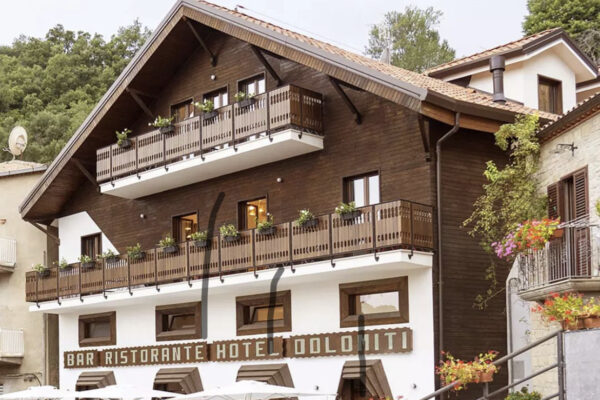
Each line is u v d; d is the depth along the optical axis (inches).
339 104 876.0
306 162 901.2
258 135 893.8
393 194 820.6
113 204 1129.4
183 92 1042.7
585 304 565.0
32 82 2196.1
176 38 1007.6
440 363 770.8
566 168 717.3
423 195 796.0
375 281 826.8
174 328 1034.1
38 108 2135.8
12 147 1412.4
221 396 805.9
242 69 977.5
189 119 959.6
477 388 789.2
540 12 1669.5
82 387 1136.2
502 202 817.5
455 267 793.6
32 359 1242.6
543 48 983.0
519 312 810.8
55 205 1197.1
